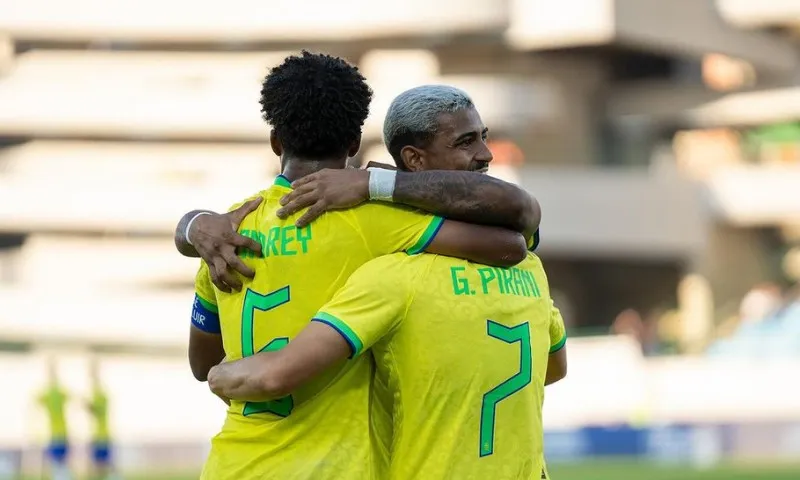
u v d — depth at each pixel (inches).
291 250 433.7
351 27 4042.8
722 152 4901.6
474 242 434.9
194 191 4111.7
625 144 4648.1
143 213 4116.6
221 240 442.0
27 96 4237.2
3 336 3914.9
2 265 4402.1
